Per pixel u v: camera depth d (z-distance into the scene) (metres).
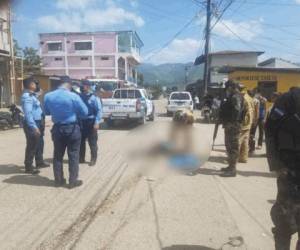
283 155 4.00
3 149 12.54
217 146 13.72
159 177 8.59
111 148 12.87
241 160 10.77
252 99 11.01
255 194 7.60
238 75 22.09
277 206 4.10
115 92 21.27
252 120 11.01
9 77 29.33
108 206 6.70
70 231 5.57
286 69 21.53
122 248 5.04
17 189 7.61
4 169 9.40
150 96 24.19
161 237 5.39
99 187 7.87
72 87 8.48
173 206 6.73
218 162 10.70
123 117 19.59
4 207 6.54
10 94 28.98
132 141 6.09
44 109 7.80
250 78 21.95
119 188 7.82
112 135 16.62
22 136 16.23
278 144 4.03
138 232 5.56
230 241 5.31
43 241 5.22
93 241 5.24
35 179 8.41
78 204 6.77
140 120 20.12
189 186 8.04
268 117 4.07
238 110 8.80
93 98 9.74
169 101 30.89
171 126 5.99
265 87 21.78
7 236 5.38
